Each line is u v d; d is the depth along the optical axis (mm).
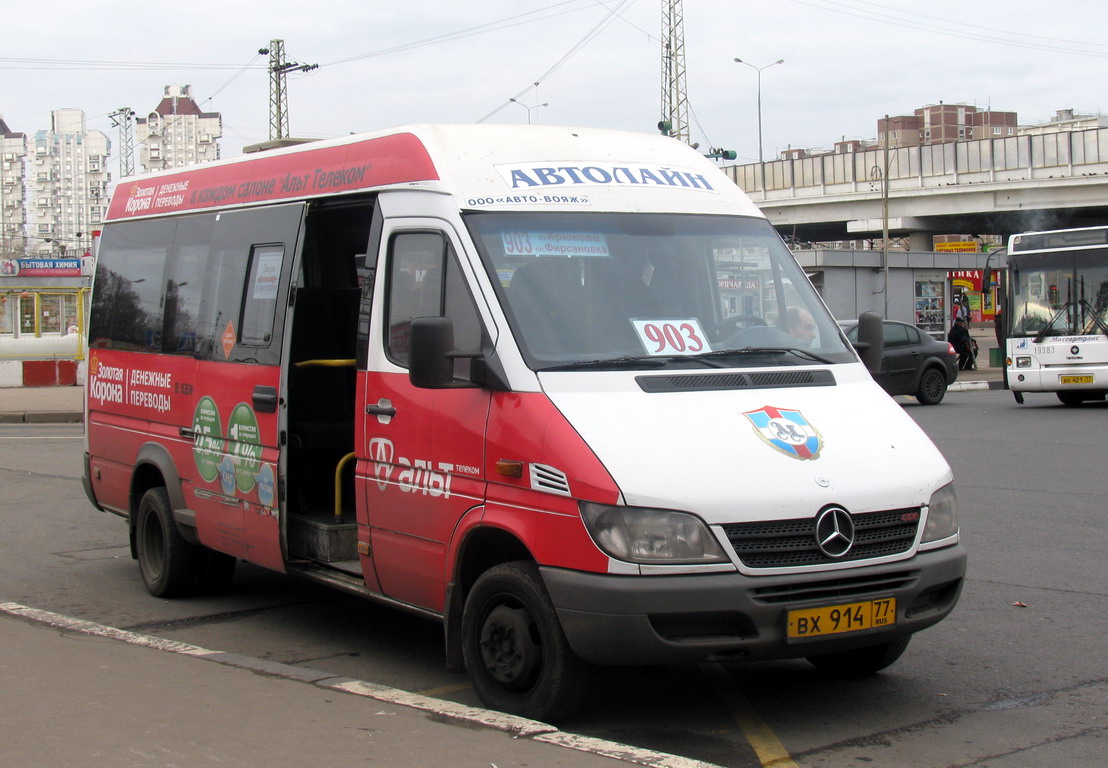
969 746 5121
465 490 5492
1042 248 20984
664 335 5664
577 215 5949
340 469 6898
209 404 7574
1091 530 9680
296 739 4773
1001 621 7172
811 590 4926
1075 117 127562
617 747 4648
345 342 7445
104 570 9406
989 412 20562
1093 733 5270
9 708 5266
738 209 6488
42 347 30766
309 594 8547
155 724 5000
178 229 8336
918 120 139875
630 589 4754
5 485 13797
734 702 5770
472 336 5555
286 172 7238
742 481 4910
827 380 5766
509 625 5305
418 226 5992
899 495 5172
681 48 50750
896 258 44219
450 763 4465
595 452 4949
